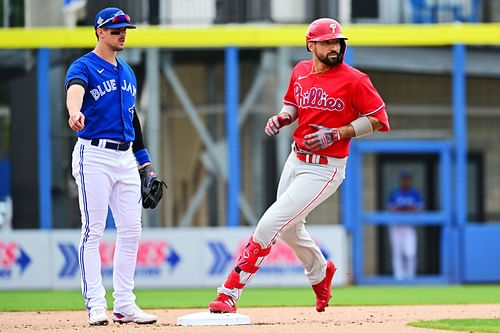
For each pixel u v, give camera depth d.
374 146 69.25
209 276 63.41
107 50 30.98
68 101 29.84
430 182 71.94
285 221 30.56
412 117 72.81
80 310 41.69
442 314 36.22
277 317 35.19
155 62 64.75
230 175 64.56
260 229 30.56
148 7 64.94
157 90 64.81
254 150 68.56
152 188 32.06
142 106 65.19
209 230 63.62
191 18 65.31
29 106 67.19
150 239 63.44
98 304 30.84
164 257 63.38
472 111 74.44
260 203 68.44
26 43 63.84
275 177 68.25
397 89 72.50
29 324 32.94
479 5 68.38
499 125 74.81
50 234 63.25
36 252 63.22
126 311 31.34
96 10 64.50
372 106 30.02
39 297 53.97
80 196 31.08
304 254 32.09
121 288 31.39
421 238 71.44
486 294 54.12
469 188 74.62
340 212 72.00
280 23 66.00
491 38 66.19
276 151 68.31
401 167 72.00
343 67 30.34
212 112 68.69
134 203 31.41
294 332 27.52
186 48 65.44
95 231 31.05
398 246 69.44
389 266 72.00
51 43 63.88
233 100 64.50
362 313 37.25
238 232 63.66
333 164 30.61
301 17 66.44
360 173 69.12
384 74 72.25
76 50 65.12
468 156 74.56
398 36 65.56
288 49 65.19
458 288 61.75
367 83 30.12
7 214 69.44
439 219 69.00
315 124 30.52
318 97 30.27
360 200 68.81
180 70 68.88
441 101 73.12
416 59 68.31
